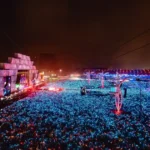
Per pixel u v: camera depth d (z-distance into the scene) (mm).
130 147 12070
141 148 11969
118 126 16047
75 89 38281
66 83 50844
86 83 50719
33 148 11859
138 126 16094
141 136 13898
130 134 14258
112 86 43094
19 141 12875
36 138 13320
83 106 23359
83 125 16297
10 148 11773
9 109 21625
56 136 13805
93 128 15562
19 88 33000
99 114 19750
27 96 30328
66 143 12609
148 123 16922
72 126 16016
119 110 20797
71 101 26344
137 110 21578
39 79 47031
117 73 41469
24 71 36500
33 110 21250
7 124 16438
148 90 37594
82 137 13555
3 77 26453
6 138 13344
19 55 34062
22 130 15016
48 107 22734
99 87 41781
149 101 26922
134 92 35250
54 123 16797
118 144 12516
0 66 27078
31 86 38281
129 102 26094
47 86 43812
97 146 12125
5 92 27172
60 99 27719
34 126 15984
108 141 12930
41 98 28516
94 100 27047
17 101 26156
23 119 17859
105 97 29438
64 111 20969
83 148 11867
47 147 12000
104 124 16531
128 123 16828
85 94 31719
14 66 30594
